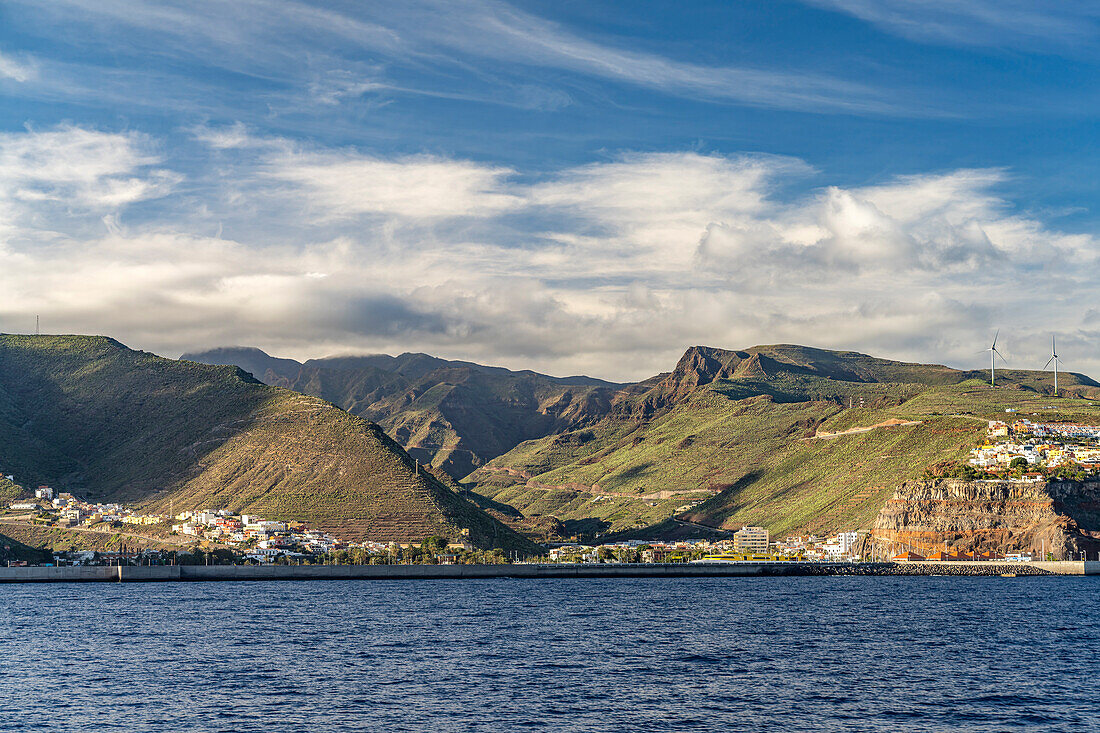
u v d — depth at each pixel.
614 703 116.44
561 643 169.88
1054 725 106.19
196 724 105.75
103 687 126.06
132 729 103.62
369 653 157.12
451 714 110.44
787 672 138.12
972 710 113.00
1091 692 123.31
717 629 192.12
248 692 122.56
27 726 105.06
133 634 183.75
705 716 109.88
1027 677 134.12
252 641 172.62
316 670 139.62
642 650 160.50
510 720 107.75
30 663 146.50
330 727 104.50
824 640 173.62
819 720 108.25
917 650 160.25
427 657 152.62
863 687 126.56
